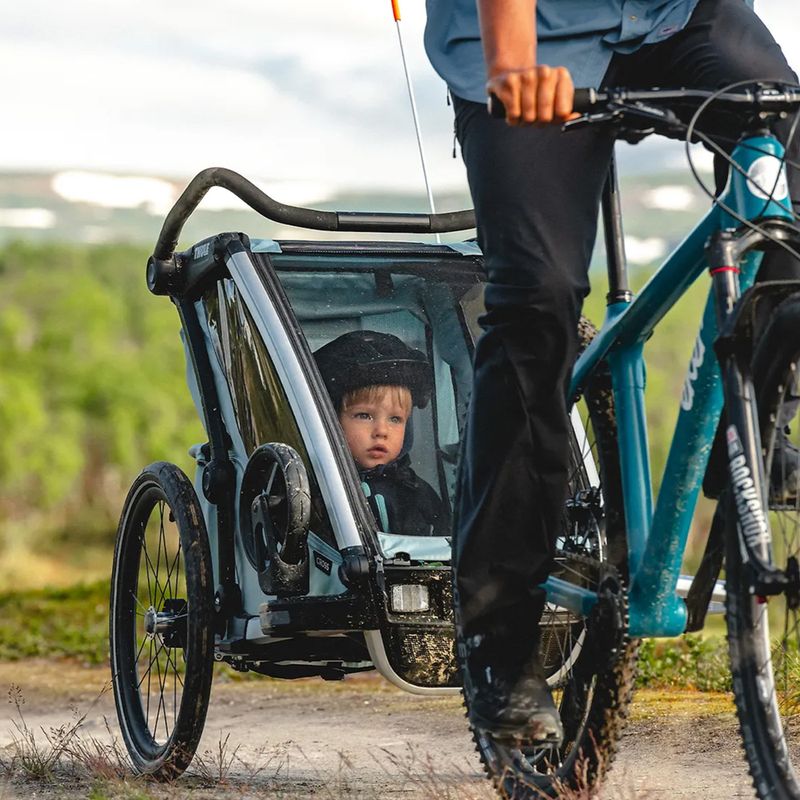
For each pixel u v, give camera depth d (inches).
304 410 366.6
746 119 251.3
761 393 244.1
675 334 1736.0
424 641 348.5
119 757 411.8
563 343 269.0
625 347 292.8
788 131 267.0
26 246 3535.9
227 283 402.6
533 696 279.7
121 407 2854.3
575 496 310.3
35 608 919.7
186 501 399.2
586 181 269.0
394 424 405.7
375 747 464.4
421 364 414.3
